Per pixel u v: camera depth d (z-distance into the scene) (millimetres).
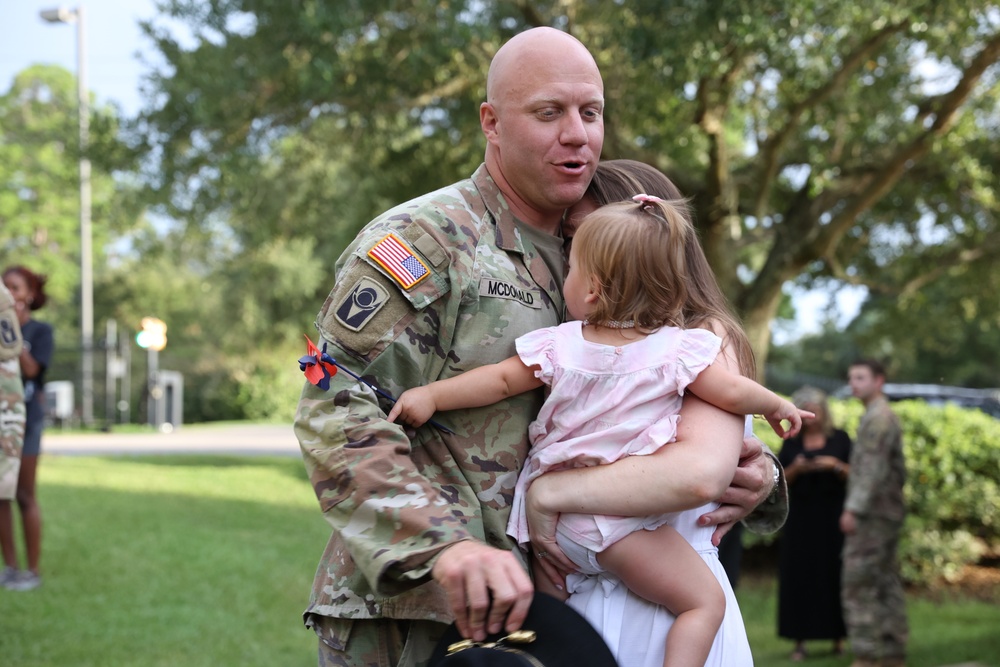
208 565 7586
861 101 10766
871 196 10617
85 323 24859
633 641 1893
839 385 36000
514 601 1593
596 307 1950
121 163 11539
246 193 12508
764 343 11180
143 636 5617
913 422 8969
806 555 6277
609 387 1885
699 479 1786
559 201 2041
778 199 13172
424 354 1910
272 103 10938
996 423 9156
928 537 8430
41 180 41750
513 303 1990
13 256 42344
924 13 8773
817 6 8609
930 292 18172
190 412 33281
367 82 10578
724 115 10734
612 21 9648
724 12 8430
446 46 9617
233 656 5371
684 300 1963
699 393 1889
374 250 1903
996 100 10891
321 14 9367
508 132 2025
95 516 9445
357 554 1719
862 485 5879
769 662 6223
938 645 6402
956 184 11625
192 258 34594
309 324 32000
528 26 10578
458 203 2027
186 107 10938
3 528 6379
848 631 5965
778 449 7863
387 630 1932
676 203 2195
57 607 6016
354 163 13430
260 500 11453
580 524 1856
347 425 1791
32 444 6301
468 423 1946
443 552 1657
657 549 1865
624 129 11250
